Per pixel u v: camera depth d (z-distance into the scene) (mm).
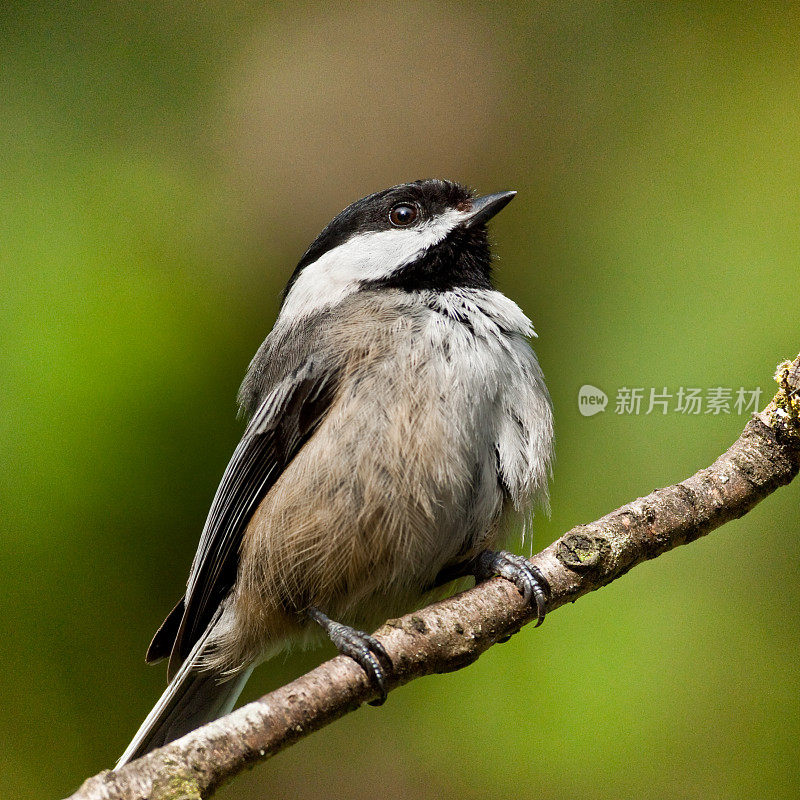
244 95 2979
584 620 2922
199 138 2971
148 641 2918
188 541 2918
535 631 2922
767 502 2928
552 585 2863
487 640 2861
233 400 2928
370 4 2990
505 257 2969
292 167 2977
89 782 2836
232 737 2842
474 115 2980
